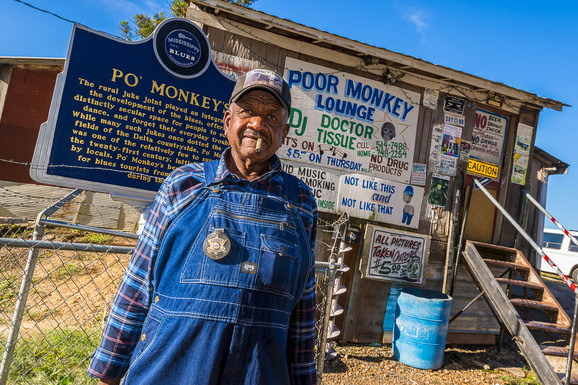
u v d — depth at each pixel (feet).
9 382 9.58
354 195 18.33
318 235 17.63
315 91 17.80
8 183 22.56
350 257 18.40
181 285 3.61
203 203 3.86
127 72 11.95
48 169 11.00
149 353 3.51
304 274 4.09
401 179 19.19
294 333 4.42
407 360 16.87
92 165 11.51
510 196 22.17
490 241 22.03
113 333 3.85
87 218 20.25
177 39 12.50
